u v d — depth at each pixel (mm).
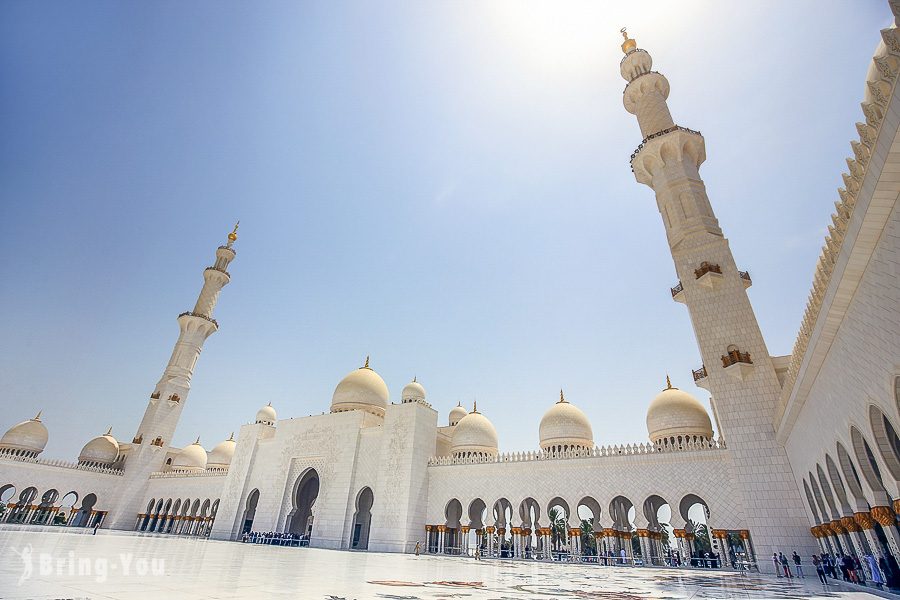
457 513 36438
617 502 32781
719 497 24062
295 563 16016
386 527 32844
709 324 25156
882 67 7137
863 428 11492
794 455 20266
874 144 7535
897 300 8406
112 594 6547
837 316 10859
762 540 20859
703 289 25891
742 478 22109
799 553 19984
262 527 38656
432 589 10156
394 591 9352
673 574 18328
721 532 23312
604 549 26984
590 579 14789
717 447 25000
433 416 37938
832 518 16891
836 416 13383
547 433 35688
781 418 19828
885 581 12383
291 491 39156
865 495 12922
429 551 33031
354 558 21422
